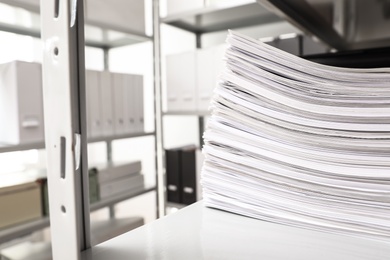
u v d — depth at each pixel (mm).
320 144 255
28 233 1344
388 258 215
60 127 206
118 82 1639
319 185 260
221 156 303
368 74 245
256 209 291
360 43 909
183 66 1616
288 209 275
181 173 1634
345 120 247
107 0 1479
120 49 2047
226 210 312
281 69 268
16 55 1602
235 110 288
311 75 261
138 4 1656
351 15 659
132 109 1712
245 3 1373
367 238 245
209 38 1912
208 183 318
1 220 1214
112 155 2074
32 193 1308
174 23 1731
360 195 245
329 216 258
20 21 1369
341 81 253
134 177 1724
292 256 222
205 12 1509
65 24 197
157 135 1757
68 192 206
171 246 243
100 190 1535
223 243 245
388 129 234
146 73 2078
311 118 257
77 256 205
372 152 240
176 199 1664
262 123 276
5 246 1377
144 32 1703
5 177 1395
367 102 241
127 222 1656
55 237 215
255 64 275
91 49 1938
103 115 1566
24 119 1272
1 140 1321
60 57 201
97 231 1518
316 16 654
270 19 1658
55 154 211
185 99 1625
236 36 280
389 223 236
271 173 279
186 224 284
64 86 201
